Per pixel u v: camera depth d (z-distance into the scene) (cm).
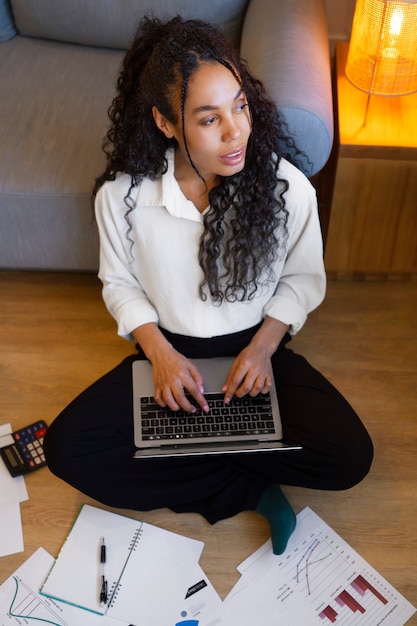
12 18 215
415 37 166
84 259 201
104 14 204
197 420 152
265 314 163
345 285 212
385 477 173
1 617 154
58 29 211
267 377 154
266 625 151
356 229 197
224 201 139
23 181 182
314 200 146
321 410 155
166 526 167
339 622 151
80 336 203
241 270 147
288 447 149
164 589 157
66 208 185
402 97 188
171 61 122
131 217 146
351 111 185
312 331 202
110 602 155
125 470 159
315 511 168
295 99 156
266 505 163
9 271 220
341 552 161
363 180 184
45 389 192
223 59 122
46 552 163
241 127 125
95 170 183
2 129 191
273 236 146
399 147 175
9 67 208
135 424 152
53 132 190
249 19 193
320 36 182
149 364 162
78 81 203
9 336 204
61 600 156
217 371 159
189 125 125
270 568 159
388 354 197
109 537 165
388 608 153
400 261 206
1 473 176
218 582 158
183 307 157
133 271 160
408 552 162
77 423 154
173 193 140
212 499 166
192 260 149
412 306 207
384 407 186
